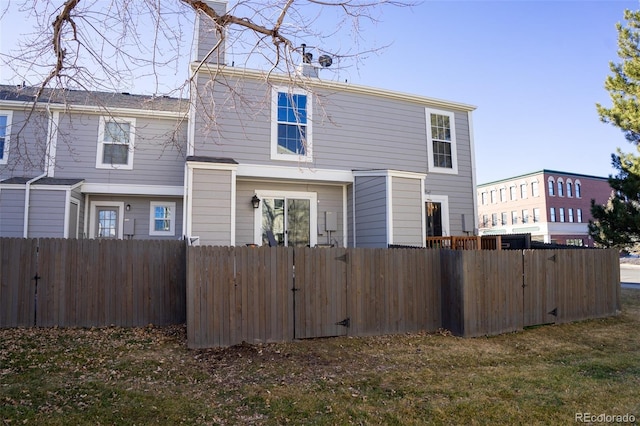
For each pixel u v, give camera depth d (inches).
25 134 478.3
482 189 1895.9
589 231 564.1
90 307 305.3
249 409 163.9
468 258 296.5
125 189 532.7
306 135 467.8
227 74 417.4
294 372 209.5
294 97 468.4
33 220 453.1
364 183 467.8
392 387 190.5
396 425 152.5
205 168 382.9
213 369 212.2
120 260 312.3
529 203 1646.2
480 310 298.0
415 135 526.0
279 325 268.1
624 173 527.2
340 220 501.7
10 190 449.7
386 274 297.6
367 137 498.6
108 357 228.7
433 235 522.6
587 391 188.1
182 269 322.0
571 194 1641.2
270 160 451.2
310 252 279.0
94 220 544.1
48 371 203.2
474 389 189.3
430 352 251.9
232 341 256.4
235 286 259.4
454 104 548.7
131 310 311.4
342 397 177.0
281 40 209.2
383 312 294.0
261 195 472.4
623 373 217.0
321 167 472.1
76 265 305.0
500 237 434.3
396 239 428.5
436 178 533.3
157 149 546.9
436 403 172.6
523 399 177.8
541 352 260.1
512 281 318.7
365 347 260.1
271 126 454.0
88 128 527.5
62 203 462.9
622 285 626.5
